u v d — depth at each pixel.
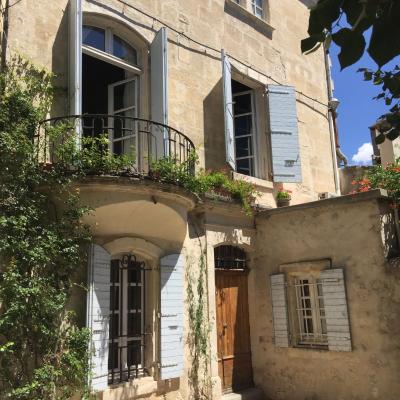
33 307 5.69
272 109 10.38
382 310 7.26
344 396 7.51
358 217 7.75
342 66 1.69
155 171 6.79
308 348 8.10
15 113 6.09
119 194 6.44
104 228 6.68
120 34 8.28
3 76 6.21
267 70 10.85
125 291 7.15
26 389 5.35
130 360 7.05
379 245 7.43
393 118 3.29
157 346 7.19
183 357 7.39
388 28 1.52
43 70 6.80
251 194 9.25
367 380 7.29
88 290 6.36
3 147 5.84
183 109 8.84
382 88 3.22
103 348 6.39
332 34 1.73
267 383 8.60
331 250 8.03
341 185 12.98
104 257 6.62
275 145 10.21
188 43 9.21
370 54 1.56
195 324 7.77
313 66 12.41
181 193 6.99
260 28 10.94
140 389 6.80
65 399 5.88
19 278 5.66
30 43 6.80
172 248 7.62
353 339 7.52
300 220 8.56
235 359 8.60
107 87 9.02
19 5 6.77
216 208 8.42
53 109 6.89
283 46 11.49
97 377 6.25
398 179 7.75
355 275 7.65
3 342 5.70
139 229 7.05
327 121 12.49
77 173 6.18
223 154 9.39
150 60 8.43
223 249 8.86
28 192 6.00
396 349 7.04
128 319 7.14
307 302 8.51
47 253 5.94
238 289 8.99
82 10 7.38
